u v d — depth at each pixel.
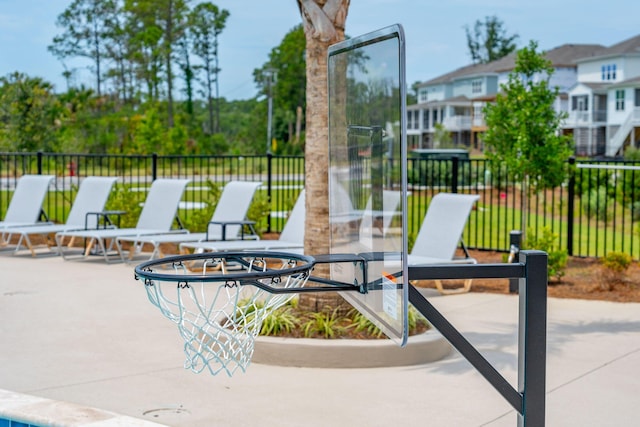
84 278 9.92
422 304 3.51
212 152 67.06
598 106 61.94
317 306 6.84
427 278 3.49
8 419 4.46
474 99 69.50
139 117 54.53
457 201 9.25
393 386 5.74
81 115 56.91
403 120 3.12
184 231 11.45
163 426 4.19
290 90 76.44
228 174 38.41
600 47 70.31
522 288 3.61
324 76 6.97
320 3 6.88
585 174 19.70
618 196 19.11
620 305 8.42
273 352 6.22
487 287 9.39
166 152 49.47
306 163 7.09
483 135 11.60
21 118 33.50
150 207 11.85
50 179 12.68
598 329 7.40
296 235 10.24
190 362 3.28
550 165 11.04
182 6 83.44
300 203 10.38
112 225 12.15
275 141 62.84
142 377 5.89
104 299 8.64
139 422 4.24
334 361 6.15
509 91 11.22
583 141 62.16
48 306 8.29
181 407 5.25
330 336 6.39
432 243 9.23
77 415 4.35
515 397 3.61
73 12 83.69
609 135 60.53
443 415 5.16
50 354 6.49
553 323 7.64
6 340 6.93
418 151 36.34
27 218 12.52
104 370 6.06
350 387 5.71
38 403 4.56
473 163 33.47
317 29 6.85
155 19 83.12
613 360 6.39
